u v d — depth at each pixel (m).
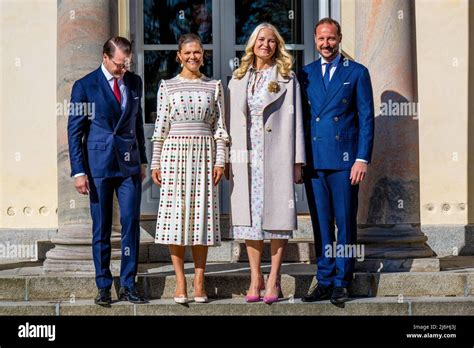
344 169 7.14
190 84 7.14
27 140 9.61
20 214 9.60
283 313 7.07
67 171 7.84
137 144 7.29
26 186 9.59
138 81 7.34
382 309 7.11
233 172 7.16
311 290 7.42
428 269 7.68
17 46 9.61
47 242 8.98
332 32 7.20
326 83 7.26
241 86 7.18
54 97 9.62
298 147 7.12
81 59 7.75
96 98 7.11
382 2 7.87
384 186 7.83
